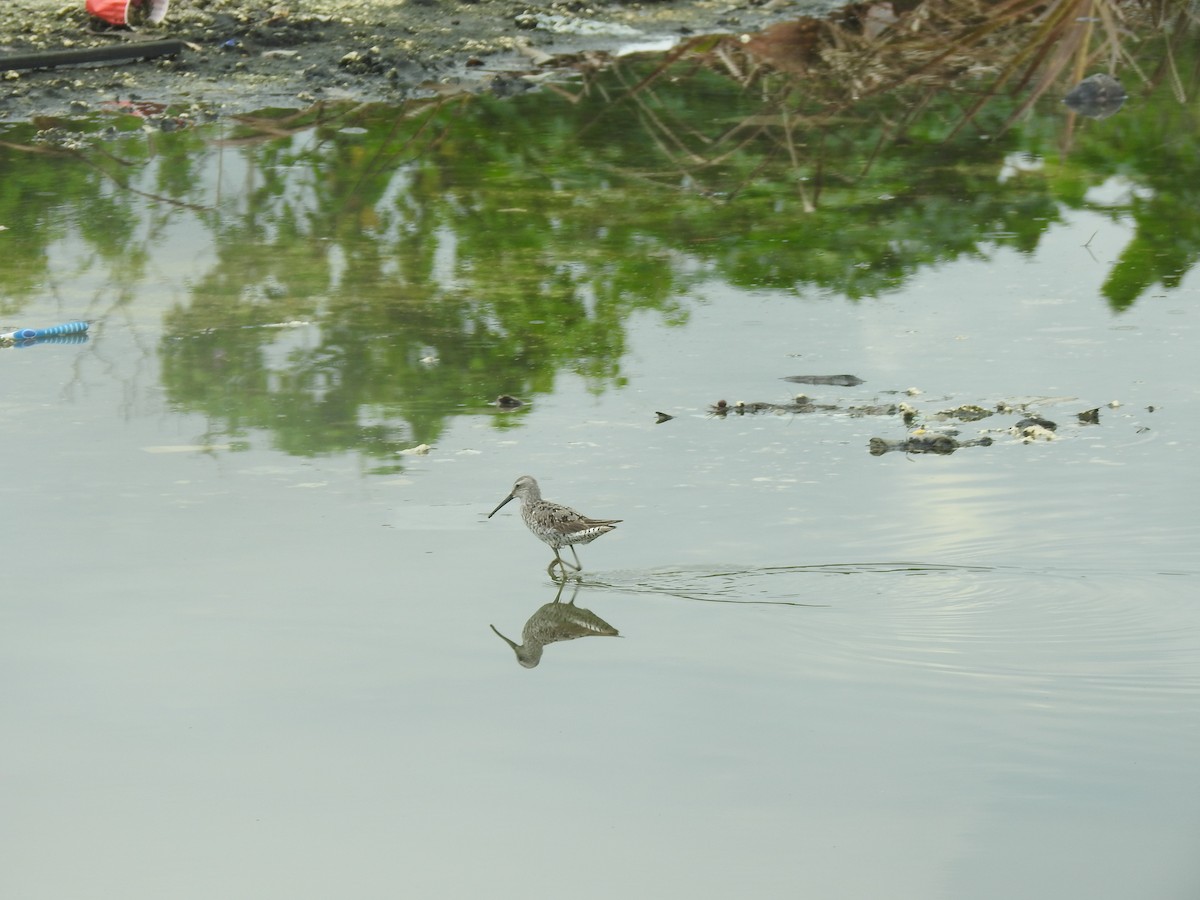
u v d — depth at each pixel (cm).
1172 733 848
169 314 1537
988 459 1227
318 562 1047
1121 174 2047
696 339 1498
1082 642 943
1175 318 1552
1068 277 1673
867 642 951
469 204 1905
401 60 2458
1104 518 1112
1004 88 2450
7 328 1484
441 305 1578
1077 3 2525
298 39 2550
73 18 2525
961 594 1005
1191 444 1251
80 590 998
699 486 1175
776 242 1783
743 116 2294
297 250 1738
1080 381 1393
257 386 1364
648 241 1783
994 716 866
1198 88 2455
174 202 1888
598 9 2834
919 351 1470
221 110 2258
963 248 1767
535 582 1030
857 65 2553
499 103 2333
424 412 1316
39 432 1256
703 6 2914
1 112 2216
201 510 1120
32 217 1817
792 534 1091
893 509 1132
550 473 1195
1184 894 710
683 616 986
